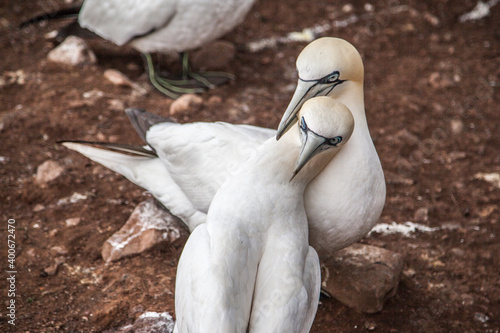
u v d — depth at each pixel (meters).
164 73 15.41
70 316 8.85
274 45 17.06
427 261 10.54
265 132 9.45
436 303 9.67
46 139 12.78
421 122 14.27
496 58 16.86
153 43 14.07
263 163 7.61
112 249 9.91
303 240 7.39
